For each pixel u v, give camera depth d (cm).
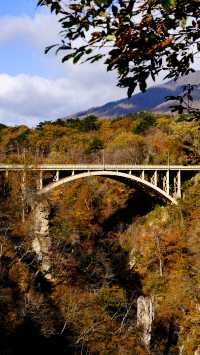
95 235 6531
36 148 9631
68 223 6109
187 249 5872
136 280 5866
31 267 4544
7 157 8156
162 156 7762
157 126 9438
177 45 439
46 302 4119
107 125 11100
